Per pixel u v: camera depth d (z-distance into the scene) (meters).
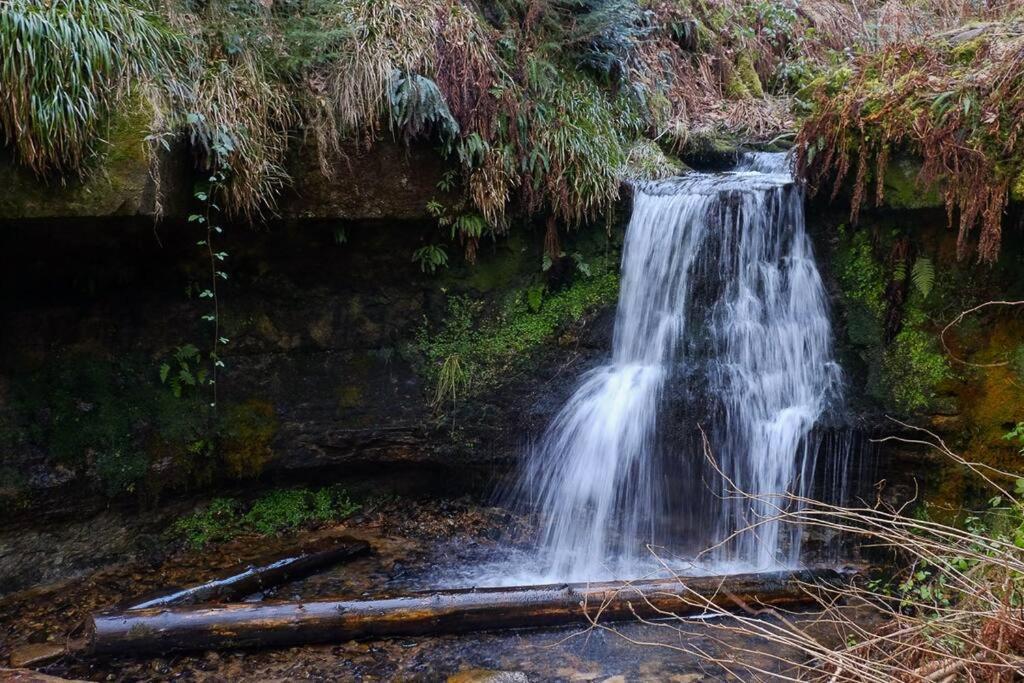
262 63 4.42
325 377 5.29
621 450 5.25
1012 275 4.46
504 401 5.45
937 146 4.35
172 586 4.32
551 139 5.18
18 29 3.41
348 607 3.94
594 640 3.95
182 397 4.96
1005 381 4.45
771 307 5.20
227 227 4.58
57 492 4.52
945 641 3.03
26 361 4.45
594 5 5.82
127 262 4.57
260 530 5.31
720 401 5.17
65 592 4.42
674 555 5.12
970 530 4.30
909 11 8.30
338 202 4.61
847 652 3.01
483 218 4.97
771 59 8.84
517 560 5.10
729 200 5.23
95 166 3.67
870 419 4.95
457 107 4.76
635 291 5.43
